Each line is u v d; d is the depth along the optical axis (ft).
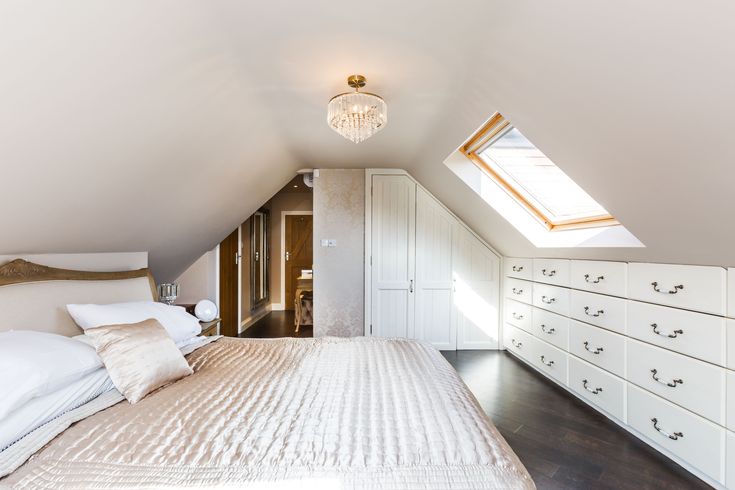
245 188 11.42
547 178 10.16
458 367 12.27
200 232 11.41
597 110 5.13
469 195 11.64
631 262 7.82
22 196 5.02
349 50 5.72
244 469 3.38
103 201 6.48
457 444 3.76
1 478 3.37
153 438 3.85
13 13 3.17
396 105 7.95
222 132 7.59
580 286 9.53
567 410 8.99
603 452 7.11
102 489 3.18
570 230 9.96
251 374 5.83
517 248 12.59
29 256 6.32
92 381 4.83
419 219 14.40
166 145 6.45
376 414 4.39
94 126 4.90
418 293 14.37
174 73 5.18
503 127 8.57
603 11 3.78
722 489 5.92
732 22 3.10
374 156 12.51
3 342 4.34
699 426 6.26
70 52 3.82
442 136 9.67
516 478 3.34
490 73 6.03
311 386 5.31
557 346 10.58
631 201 6.30
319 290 14.61
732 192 4.63
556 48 4.65
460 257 14.42
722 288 5.91
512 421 8.42
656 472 6.47
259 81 6.69
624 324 8.00
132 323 5.93
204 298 14.11
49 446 3.75
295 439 3.84
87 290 6.98
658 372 7.11
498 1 4.45
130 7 3.86
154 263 10.98
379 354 6.92
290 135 10.04
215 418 4.29
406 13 4.79
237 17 4.81
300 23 4.99
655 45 3.75
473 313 14.46
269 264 23.57
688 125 4.31
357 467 3.42
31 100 3.95
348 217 14.62
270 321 20.07
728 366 5.82
